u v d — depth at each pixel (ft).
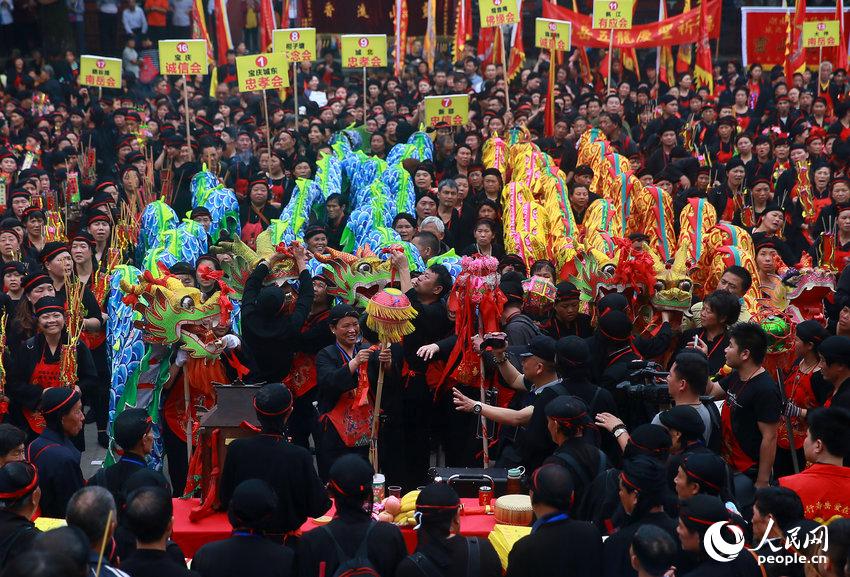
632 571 16.30
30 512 17.06
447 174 46.83
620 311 24.76
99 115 59.47
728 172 47.26
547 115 56.75
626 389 22.39
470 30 81.61
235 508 16.69
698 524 15.53
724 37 95.45
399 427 25.71
